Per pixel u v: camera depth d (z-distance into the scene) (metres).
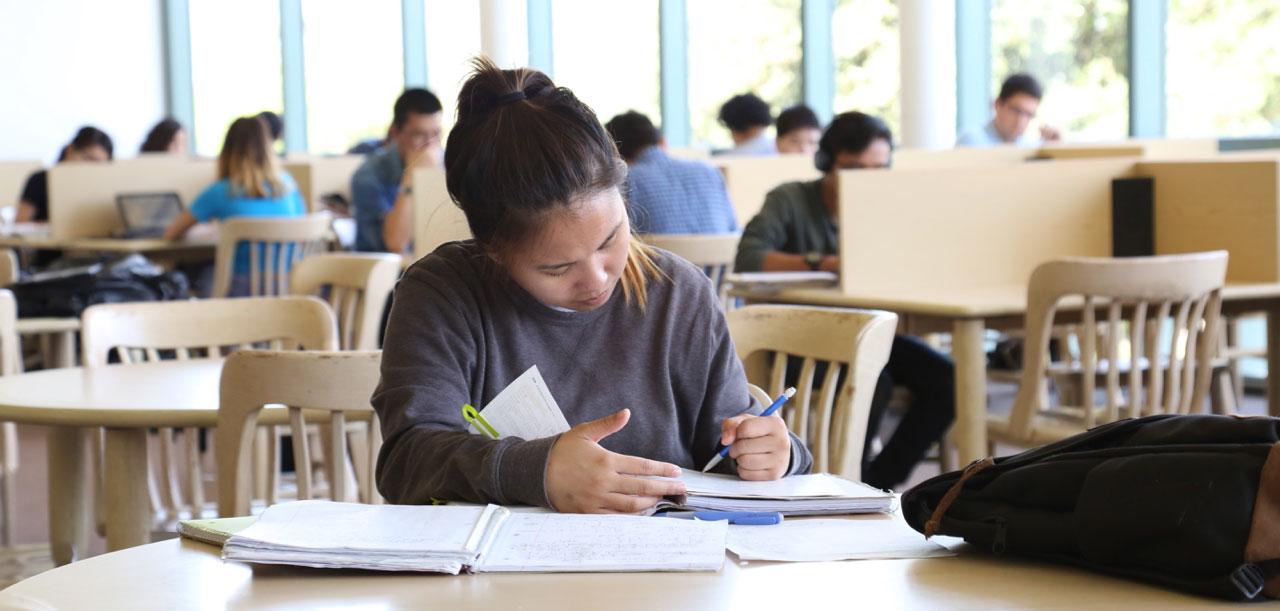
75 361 4.82
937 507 1.08
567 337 1.44
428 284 1.43
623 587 0.96
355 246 5.34
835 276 3.32
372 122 9.85
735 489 1.27
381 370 1.42
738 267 3.58
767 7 7.85
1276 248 3.28
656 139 4.00
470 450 1.27
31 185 6.85
